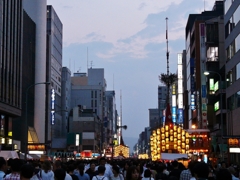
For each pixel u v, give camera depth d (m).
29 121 96.69
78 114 147.38
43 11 106.94
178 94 118.62
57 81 136.25
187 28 114.88
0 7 65.62
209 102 82.81
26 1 105.06
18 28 76.31
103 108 189.50
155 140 61.25
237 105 59.84
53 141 126.06
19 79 76.62
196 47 94.12
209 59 82.50
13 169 12.98
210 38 83.19
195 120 95.75
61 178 14.34
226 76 67.56
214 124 80.62
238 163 57.00
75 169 23.39
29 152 66.44
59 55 140.62
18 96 75.62
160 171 21.06
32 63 101.06
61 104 148.88
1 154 35.03
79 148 130.38
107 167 22.88
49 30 127.75
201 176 10.98
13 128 84.38
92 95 179.88
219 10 109.38
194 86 95.19
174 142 60.53
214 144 66.19
